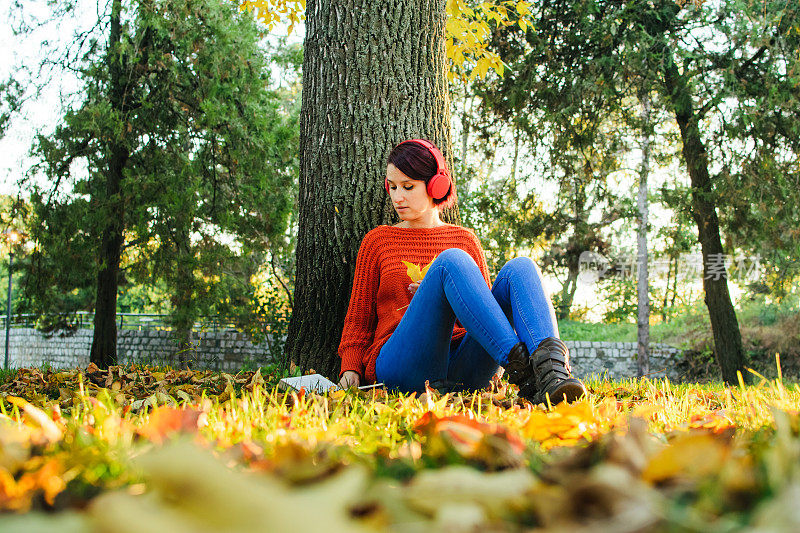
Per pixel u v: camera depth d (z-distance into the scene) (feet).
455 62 22.86
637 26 33.50
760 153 31.94
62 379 9.81
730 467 1.75
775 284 37.22
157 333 54.34
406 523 1.53
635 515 1.35
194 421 3.63
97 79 35.53
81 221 35.29
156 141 37.19
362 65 11.31
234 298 40.45
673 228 37.81
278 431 3.83
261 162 37.24
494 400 6.81
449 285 7.32
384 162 11.21
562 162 35.14
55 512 1.90
